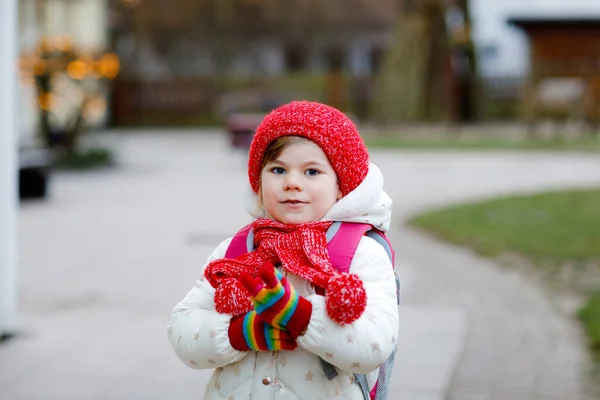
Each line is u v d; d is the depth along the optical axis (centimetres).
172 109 3969
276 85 4000
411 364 543
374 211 255
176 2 4572
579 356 563
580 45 3456
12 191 612
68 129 2016
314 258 241
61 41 2108
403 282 788
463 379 518
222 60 4622
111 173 1898
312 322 233
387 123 3309
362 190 251
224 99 3962
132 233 1085
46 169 1448
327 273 236
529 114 2780
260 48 4759
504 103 3769
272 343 239
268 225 253
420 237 1032
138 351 584
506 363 548
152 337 617
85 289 770
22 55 2025
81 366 551
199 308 254
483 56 4088
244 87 3994
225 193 1527
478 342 596
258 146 256
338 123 250
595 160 2077
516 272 831
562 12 3959
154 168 2011
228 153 2452
